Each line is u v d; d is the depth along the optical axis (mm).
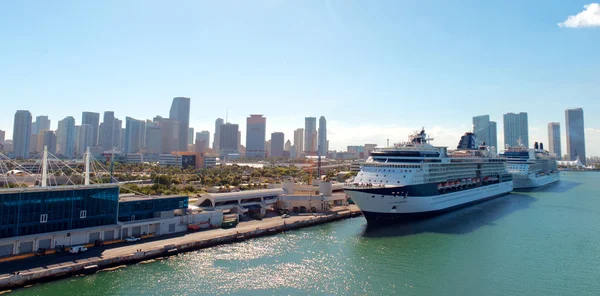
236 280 62562
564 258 76000
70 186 71125
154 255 71812
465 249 81250
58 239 69000
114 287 57875
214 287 59531
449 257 75875
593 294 59094
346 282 62562
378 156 119500
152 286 58875
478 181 147000
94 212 74750
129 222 79375
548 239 90062
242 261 71938
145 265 67812
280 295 57219
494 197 161125
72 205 71500
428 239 88875
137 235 80750
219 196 104188
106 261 65062
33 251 66000
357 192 96875
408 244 84562
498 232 96438
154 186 148125
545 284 62875
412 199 103438
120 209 80188
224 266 68875
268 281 62438
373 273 66812
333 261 72812
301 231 98000
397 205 100750
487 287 61469
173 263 69562
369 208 98250
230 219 99938
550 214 123750
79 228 72250
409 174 104875
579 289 60969
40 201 67188
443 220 110188
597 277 65875
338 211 124125
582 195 180625
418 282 63125
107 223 76812
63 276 59750
